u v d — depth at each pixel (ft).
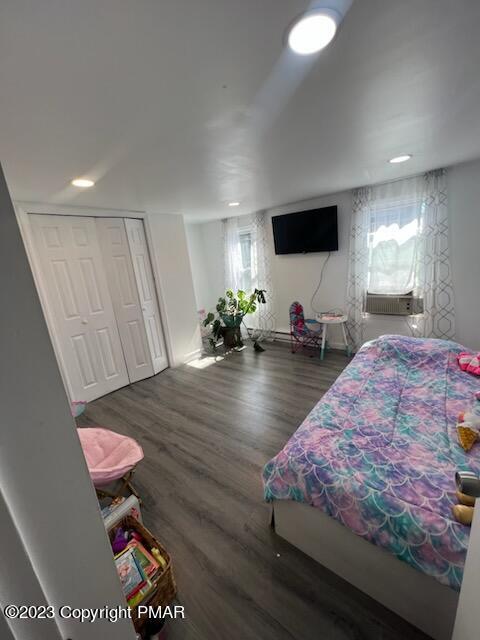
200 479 6.39
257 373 11.78
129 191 7.96
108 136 4.45
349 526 3.71
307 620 3.82
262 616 3.90
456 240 9.57
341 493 3.79
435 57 3.19
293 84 3.54
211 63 3.00
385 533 3.45
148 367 12.10
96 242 10.22
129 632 1.49
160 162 5.84
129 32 2.45
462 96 4.13
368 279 11.55
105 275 10.57
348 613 3.84
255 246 14.89
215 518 5.41
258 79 3.38
